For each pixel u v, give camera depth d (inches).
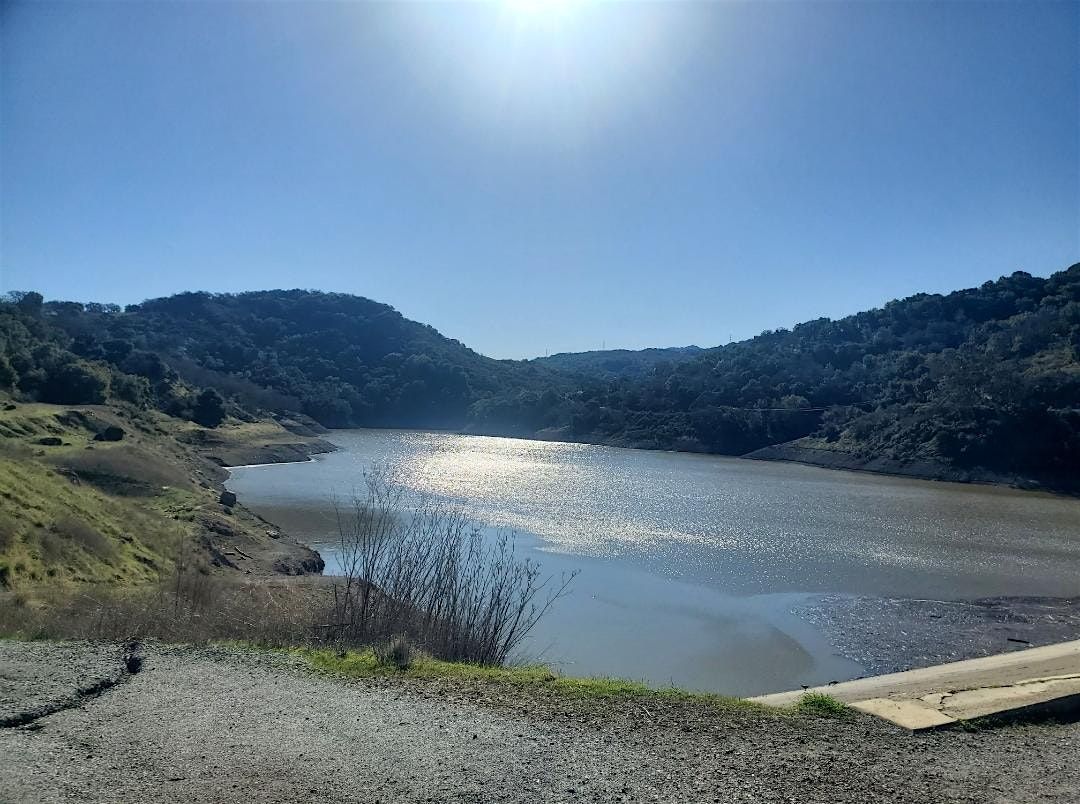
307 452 3189.0
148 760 218.1
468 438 4731.8
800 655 693.3
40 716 255.8
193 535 1020.5
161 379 3644.2
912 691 383.6
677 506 1723.7
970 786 216.4
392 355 6323.8
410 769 215.6
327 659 343.9
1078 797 211.0
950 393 2977.4
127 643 368.8
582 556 1120.2
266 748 229.8
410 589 462.6
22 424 1683.1
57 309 5462.6
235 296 7224.4
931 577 1042.1
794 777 217.9
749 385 4340.6
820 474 2792.8
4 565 657.6
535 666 413.4
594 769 218.8
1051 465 2427.4
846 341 5196.9
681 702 287.9
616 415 4571.9
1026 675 454.0
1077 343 3348.9
